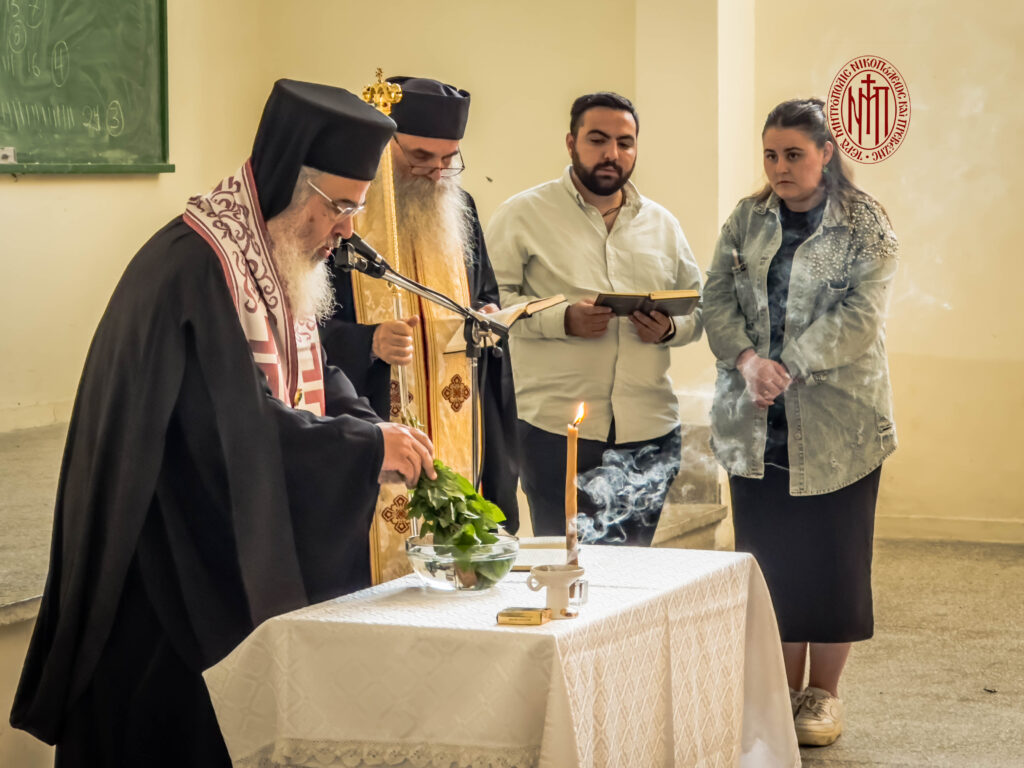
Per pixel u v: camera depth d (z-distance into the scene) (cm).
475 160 652
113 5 665
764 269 388
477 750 217
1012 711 413
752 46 669
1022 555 648
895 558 641
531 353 422
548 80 635
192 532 262
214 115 721
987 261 677
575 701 212
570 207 425
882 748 381
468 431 357
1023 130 667
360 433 261
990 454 684
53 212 651
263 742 232
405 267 352
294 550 257
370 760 223
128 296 259
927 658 472
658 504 430
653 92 612
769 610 286
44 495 491
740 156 648
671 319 407
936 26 668
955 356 685
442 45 657
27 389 648
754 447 384
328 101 267
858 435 378
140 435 252
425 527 255
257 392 256
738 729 274
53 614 268
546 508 421
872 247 381
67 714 263
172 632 259
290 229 272
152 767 261
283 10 700
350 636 223
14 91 620
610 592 243
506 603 239
